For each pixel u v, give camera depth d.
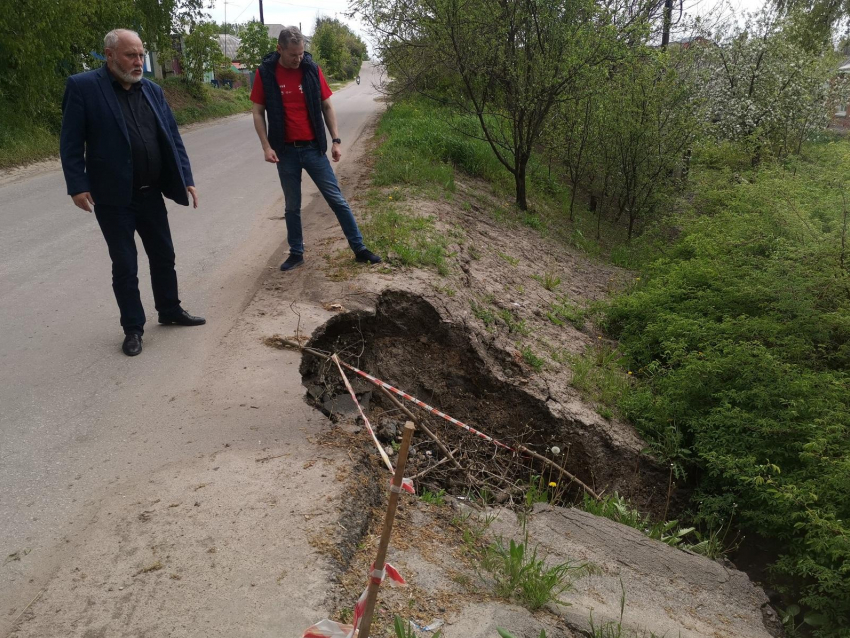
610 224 13.45
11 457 3.56
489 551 3.31
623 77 11.59
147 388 4.32
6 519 3.08
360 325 5.71
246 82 41.50
